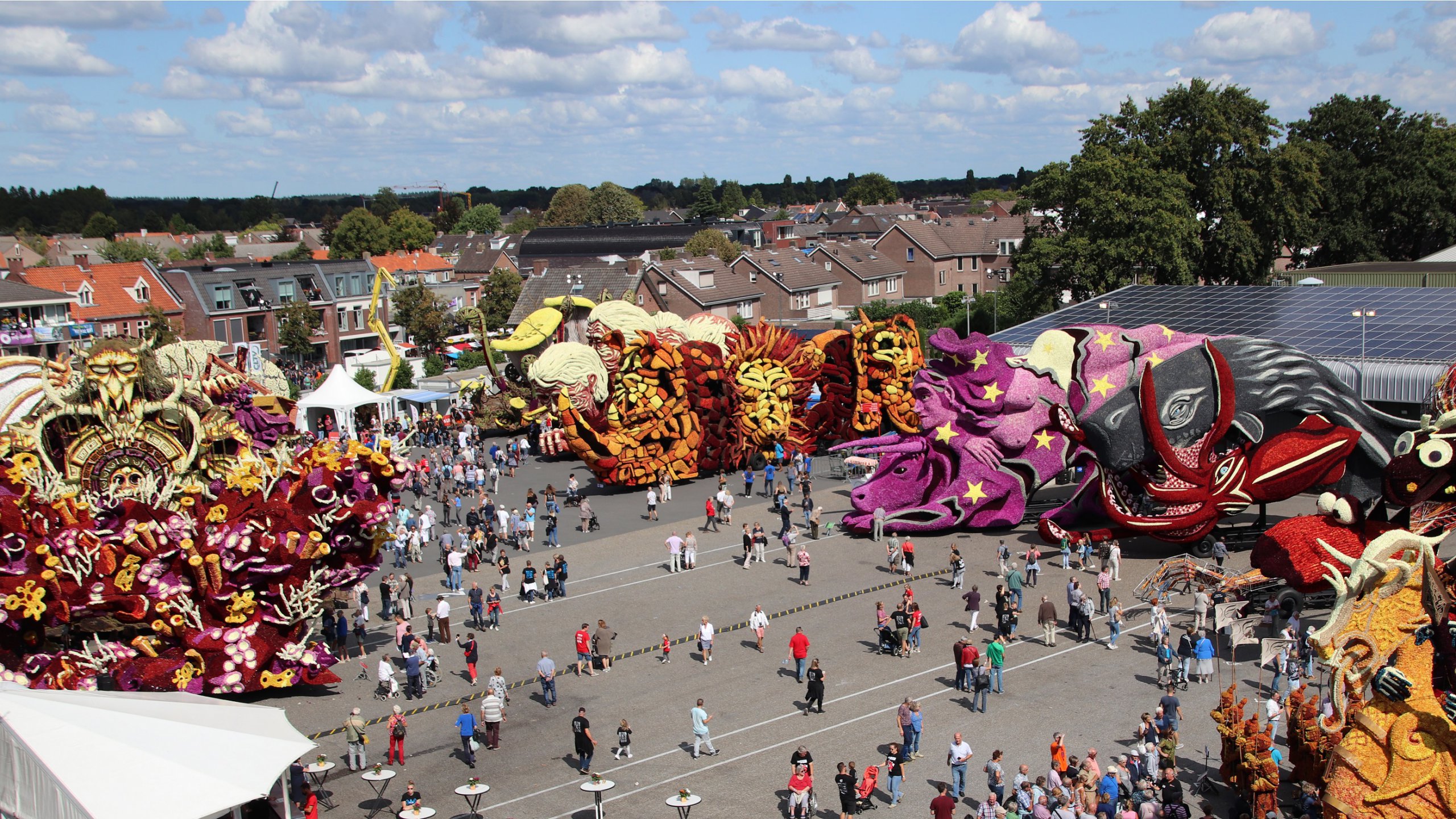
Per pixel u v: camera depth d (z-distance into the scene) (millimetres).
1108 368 42281
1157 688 32312
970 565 43750
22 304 92625
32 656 31938
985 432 46781
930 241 140250
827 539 48438
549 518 48906
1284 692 31250
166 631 32938
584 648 35344
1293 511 47812
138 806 22047
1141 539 45188
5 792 22859
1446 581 24094
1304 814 25094
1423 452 27578
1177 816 24328
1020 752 28703
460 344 108125
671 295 114875
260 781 23297
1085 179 76625
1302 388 42031
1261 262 87062
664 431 57906
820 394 69688
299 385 96938
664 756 29594
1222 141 82312
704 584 43375
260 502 34188
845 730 30578
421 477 57625
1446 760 21609
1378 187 102500
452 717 32781
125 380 38688
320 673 34844
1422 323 52969
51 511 32969
